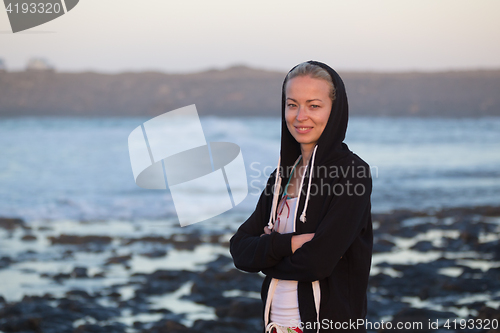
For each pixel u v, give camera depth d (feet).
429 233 33.91
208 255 29.50
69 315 18.60
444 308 18.65
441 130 161.38
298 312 7.12
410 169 76.59
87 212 44.98
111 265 27.17
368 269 7.04
